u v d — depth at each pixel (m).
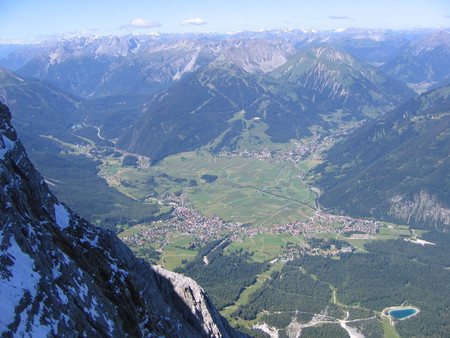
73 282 52.62
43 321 42.84
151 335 63.31
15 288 42.97
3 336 37.84
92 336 47.91
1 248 44.84
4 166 54.97
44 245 52.66
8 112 63.84
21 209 54.16
